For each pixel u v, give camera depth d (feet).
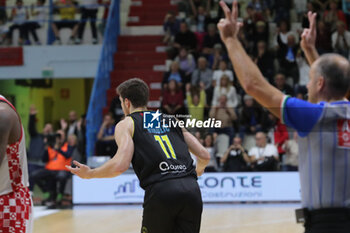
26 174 13.42
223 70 53.67
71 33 64.08
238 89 53.11
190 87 49.42
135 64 61.98
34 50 61.16
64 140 45.75
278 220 33.53
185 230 14.28
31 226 13.35
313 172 10.07
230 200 43.60
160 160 14.35
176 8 67.97
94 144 49.93
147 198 14.35
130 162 14.37
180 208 14.14
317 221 9.98
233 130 45.11
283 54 54.75
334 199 9.93
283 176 43.32
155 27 66.59
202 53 57.31
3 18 64.44
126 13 69.36
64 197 45.11
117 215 37.88
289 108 9.84
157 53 62.59
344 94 10.28
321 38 55.62
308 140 10.11
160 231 14.25
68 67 61.16
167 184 14.15
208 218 35.17
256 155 43.68
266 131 44.93
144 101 15.47
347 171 9.91
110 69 61.82
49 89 79.20
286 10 60.90
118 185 44.62
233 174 43.73
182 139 15.31
